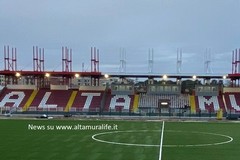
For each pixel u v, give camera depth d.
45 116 54.72
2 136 31.27
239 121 50.09
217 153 22.86
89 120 48.88
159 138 30.25
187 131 36.12
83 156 21.38
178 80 67.44
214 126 41.81
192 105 62.47
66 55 71.12
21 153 22.33
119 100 64.69
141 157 21.17
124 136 31.42
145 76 66.00
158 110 59.53
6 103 63.81
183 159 20.72
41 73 65.19
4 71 65.56
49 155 21.66
